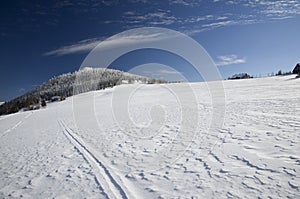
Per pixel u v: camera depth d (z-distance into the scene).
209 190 3.64
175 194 3.66
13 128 16.47
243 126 7.58
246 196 3.34
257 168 4.18
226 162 4.67
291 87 21.94
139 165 5.16
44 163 6.22
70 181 4.67
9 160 7.08
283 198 3.19
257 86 27.75
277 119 8.03
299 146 5.01
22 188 4.65
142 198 3.66
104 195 3.89
